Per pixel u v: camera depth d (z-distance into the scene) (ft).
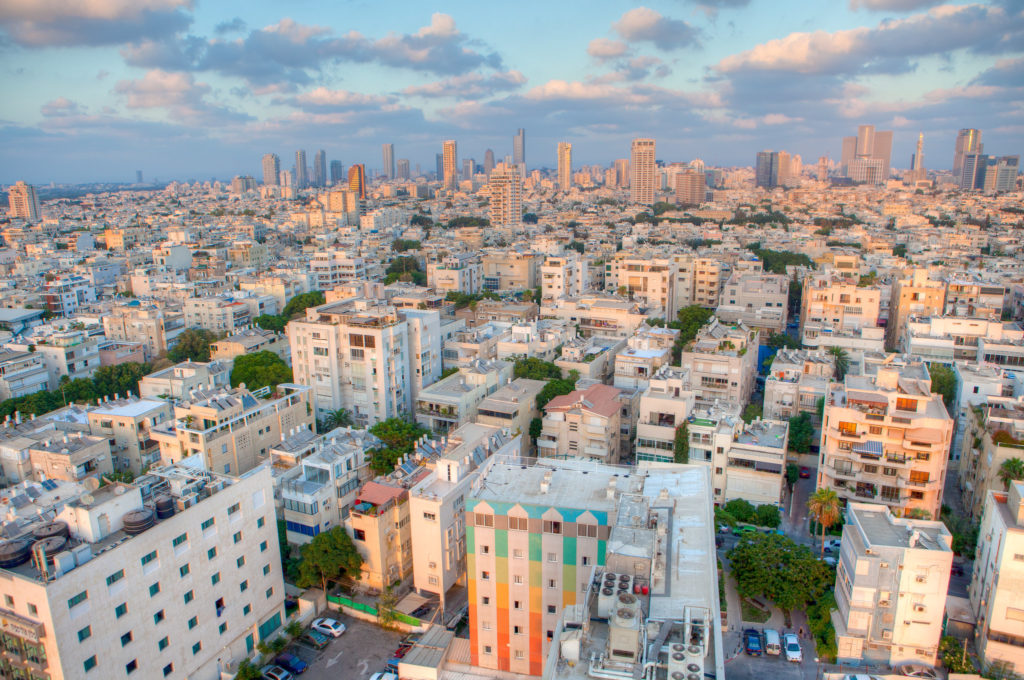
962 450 504.02
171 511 303.48
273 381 619.26
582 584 304.91
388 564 386.32
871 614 326.85
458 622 368.48
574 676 187.62
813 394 564.71
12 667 265.34
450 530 381.60
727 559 412.57
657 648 193.06
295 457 439.22
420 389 607.37
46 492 405.18
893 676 315.99
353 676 335.47
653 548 232.94
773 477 458.50
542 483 316.81
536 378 594.24
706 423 487.20
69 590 259.39
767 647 339.16
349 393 583.99
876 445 429.79
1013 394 546.67
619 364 605.31
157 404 542.16
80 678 264.31
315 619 377.30
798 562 363.15
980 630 337.72
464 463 396.98
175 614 304.09
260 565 351.87
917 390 436.35
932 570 315.99
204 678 320.50
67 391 638.94
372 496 389.39
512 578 315.17
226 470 465.88
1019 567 314.55
